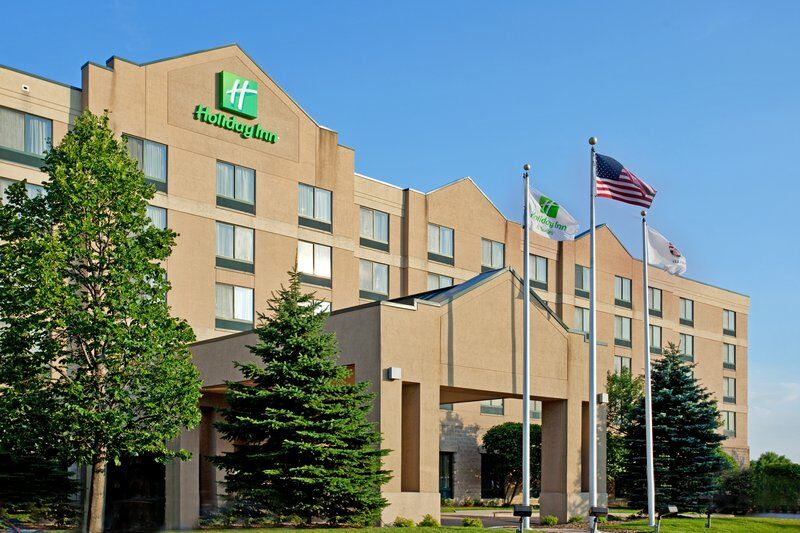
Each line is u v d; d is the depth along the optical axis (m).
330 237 45.44
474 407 49.66
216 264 40.34
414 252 49.91
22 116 34.97
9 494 27.52
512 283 32.06
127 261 23.48
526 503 28.83
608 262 62.09
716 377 71.88
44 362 23.09
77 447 23.19
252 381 27.92
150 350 23.06
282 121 43.91
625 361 62.38
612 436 45.38
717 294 73.25
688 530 31.14
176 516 31.55
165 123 39.06
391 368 27.09
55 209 23.69
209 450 34.09
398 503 26.89
